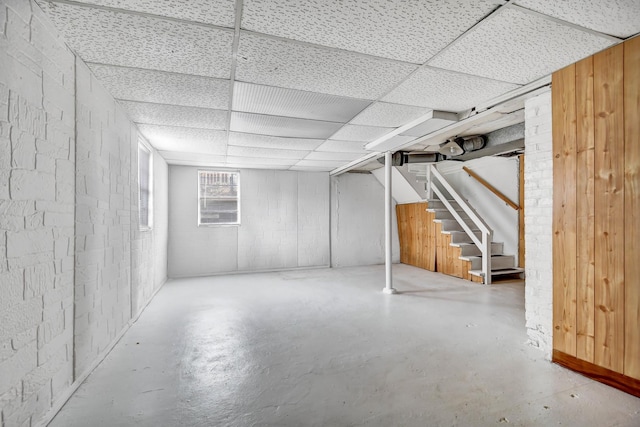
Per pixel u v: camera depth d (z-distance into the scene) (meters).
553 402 1.76
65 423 1.59
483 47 1.88
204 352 2.46
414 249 6.82
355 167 6.00
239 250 6.08
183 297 4.23
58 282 1.70
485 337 2.74
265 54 1.95
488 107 2.80
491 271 5.19
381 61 2.04
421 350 2.47
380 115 3.11
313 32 1.71
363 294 4.36
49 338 1.61
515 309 3.59
